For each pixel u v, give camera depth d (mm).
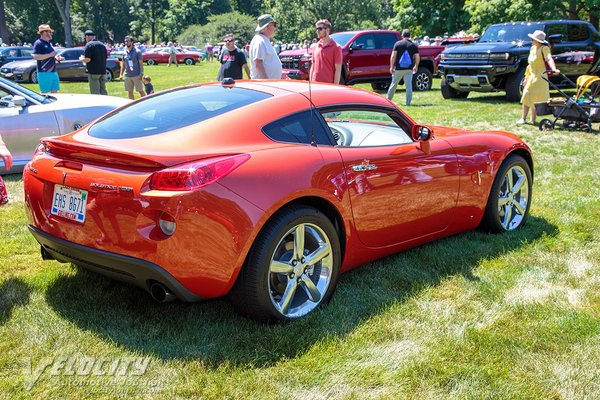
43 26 11180
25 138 6668
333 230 3299
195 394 2555
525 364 2811
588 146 8367
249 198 2896
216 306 3375
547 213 5258
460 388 2611
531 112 10195
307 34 64875
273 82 3781
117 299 3465
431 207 3969
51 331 3061
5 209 5438
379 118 3814
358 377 2693
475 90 14070
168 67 38844
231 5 105312
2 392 2535
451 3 35094
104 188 2900
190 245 2771
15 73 22359
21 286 3643
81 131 3516
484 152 4367
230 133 3096
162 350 2896
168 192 2754
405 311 3348
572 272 3955
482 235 4641
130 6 96312
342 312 3301
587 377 2711
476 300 3527
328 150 3363
